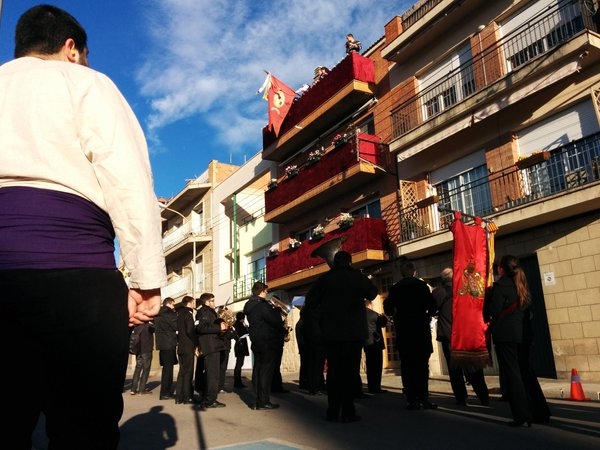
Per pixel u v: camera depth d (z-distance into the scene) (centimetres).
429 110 1652
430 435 571
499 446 509
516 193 1319
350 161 1775
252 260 2642
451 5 1514
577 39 1133
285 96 2338
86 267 167
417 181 1630
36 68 186
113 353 171
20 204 165
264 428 654
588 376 1134
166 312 1117
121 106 189
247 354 1297
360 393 929
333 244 889
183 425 698
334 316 682
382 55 1747
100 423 175
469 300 721
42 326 159
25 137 173
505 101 1308
